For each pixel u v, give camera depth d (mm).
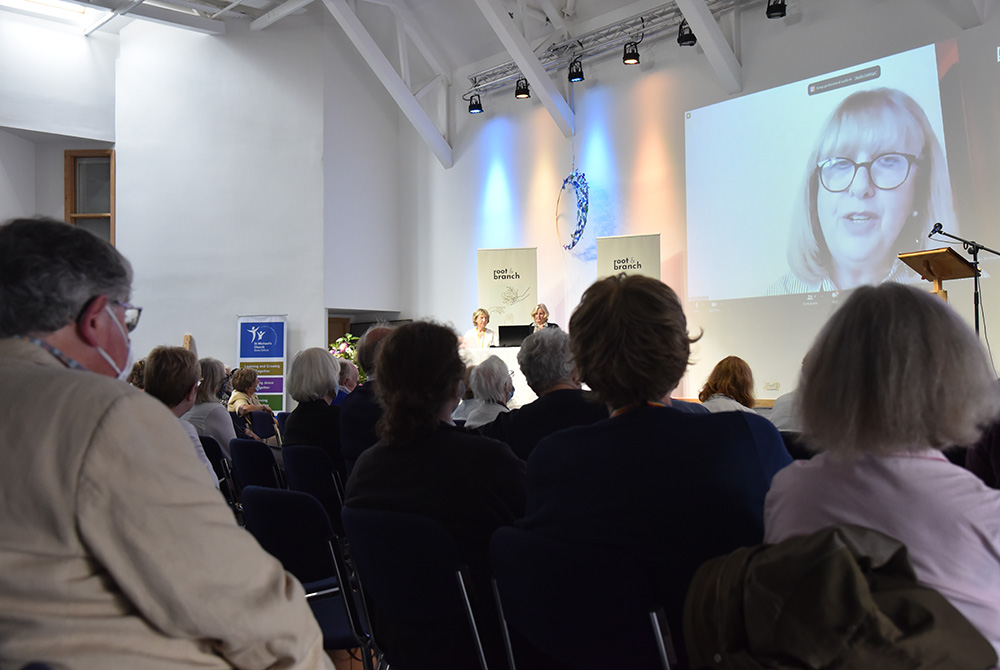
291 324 9461
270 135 9688
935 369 994
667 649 1200
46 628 843
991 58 5309
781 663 786
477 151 9500
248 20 9852
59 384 898
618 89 8055
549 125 8758
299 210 9539
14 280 979
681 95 7480
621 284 1442
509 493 1667
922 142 5613
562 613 1342
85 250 1028
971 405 1001
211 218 9766
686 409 2604
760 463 1260
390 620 1750
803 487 1064
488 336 8445
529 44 7910
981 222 5305
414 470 1689
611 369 1384
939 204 5508
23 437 868
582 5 8156
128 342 1103
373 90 10211
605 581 1238
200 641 937
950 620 787
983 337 5293
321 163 9516
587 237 8312
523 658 1620
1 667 826
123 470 874
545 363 2533
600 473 1304
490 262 8789
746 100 6828
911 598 791
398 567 1633
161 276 9828
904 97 5734
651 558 1248
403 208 10414
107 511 863
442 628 1664
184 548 892
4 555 845
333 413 3416
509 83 9055
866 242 5914
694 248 7207
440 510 1654
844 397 1025
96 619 867
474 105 9195
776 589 804
